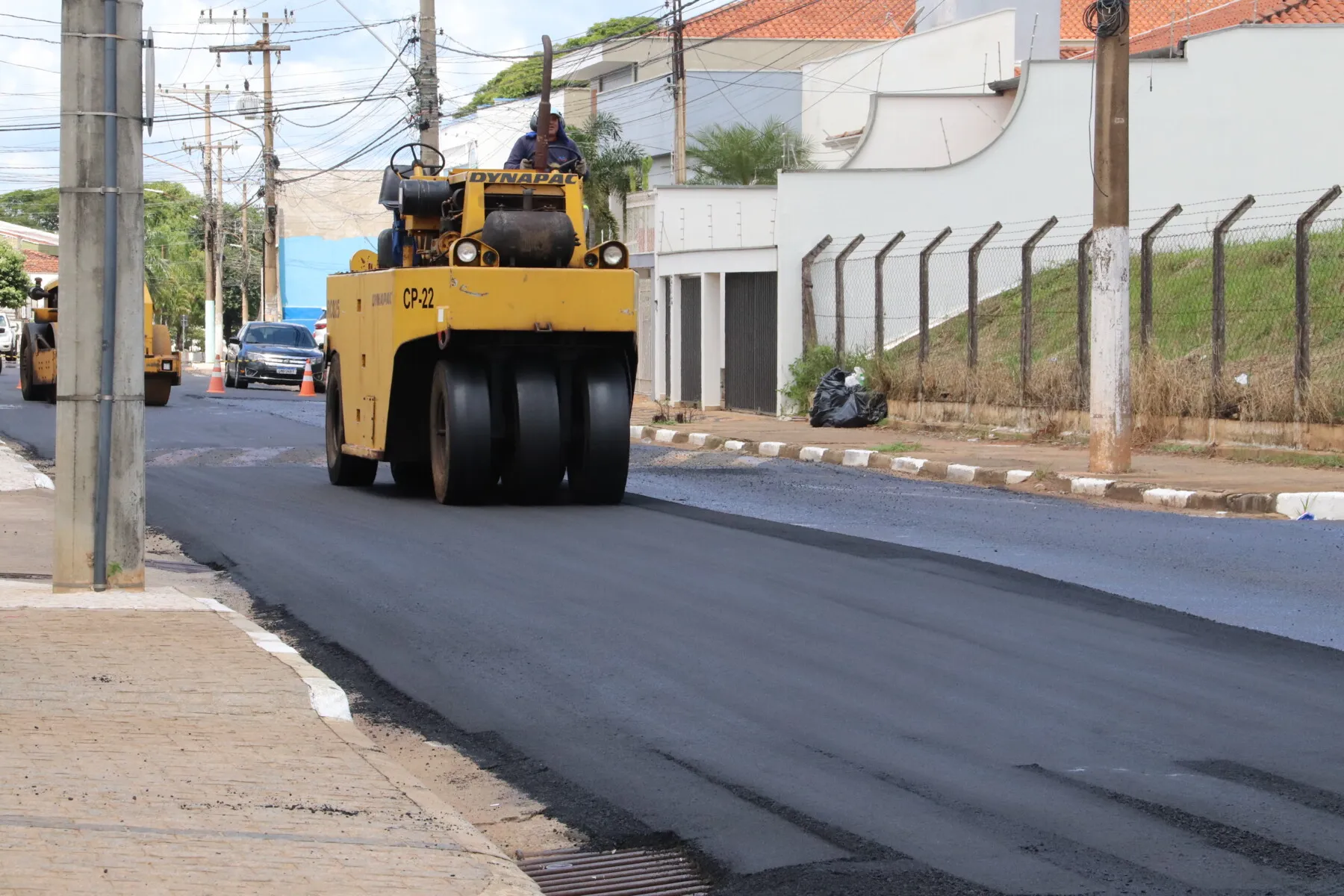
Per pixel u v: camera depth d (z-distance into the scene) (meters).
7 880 4.72
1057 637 9.16
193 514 14.80
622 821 6.05
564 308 14.98
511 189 15.77
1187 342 23.91
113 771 6.02
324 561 11.99
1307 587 10.82
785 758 6.80
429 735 7.33
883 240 29.41
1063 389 22.41
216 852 5.10
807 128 48.25
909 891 5.21
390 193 16.58
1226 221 20.27
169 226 117.62
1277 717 7.39
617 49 62.38
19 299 87.50
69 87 9.76
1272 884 5.22
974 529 13.85
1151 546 12.77
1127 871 5.36
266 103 62.53
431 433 16.02
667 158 53.91
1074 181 29.78
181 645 8.35
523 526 13.94
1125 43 17.27
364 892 4.81
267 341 46.34
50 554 11.89
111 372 9.97
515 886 4.98
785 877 5.38
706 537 13.26
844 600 10.34
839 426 26.08
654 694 7.94
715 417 29.89
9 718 6.76
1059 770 6.57
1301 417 18.69
